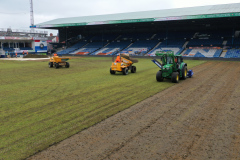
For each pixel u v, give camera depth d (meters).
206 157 4.67
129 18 39.94
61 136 5.74
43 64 28.05
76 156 4.74
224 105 8.41
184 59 35.94
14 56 46.53
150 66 24.47
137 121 6.81
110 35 55.97
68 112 7.70
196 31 46.28
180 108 8.10
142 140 5.50
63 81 14.38
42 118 7.09
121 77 15.95
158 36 49.44
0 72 19.55
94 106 8.41
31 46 53.47
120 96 9.96
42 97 9.92
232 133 5.86
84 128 6.27
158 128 6.24
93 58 40.53
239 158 4.62
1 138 5.62
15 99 9.59
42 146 5.20
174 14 37.47
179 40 45.84
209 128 6.21
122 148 5.09
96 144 5.30
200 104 8.59
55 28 55.66
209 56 35.59
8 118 7.11
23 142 5.40
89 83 13.48
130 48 47.06
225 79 14.46
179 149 5.03
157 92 10.77
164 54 13.62
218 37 42.34
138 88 11.77
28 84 13.36
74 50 52.41
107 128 6.27
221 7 38.66
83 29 58.84
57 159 4.62
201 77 15.48
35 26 49.91
